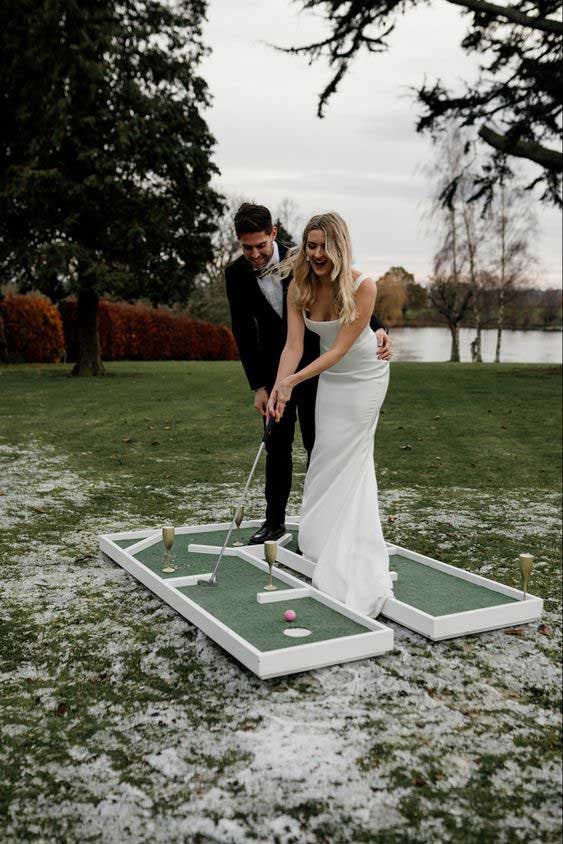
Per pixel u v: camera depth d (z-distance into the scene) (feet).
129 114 52.85
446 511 16.67
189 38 55.52
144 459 22.49
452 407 35.99
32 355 70.38
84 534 14.14
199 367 65.41
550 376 53.57
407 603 10.35
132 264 54.60
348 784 6.51
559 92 37.24
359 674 8.57
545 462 23.00
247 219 11.64
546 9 36.19
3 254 51.88
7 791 6.35
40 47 50.03
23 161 53.11
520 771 6.81
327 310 11.20
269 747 7.05
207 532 13.84
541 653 9.32
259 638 8.87
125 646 9.20
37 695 8.00
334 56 35.94
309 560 11.65
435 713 7.78
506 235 106.83
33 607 10.42
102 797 6.28
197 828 5.91
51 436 26.43
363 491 11.03
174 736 7.22
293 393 13.12
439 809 6.22
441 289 113.39
